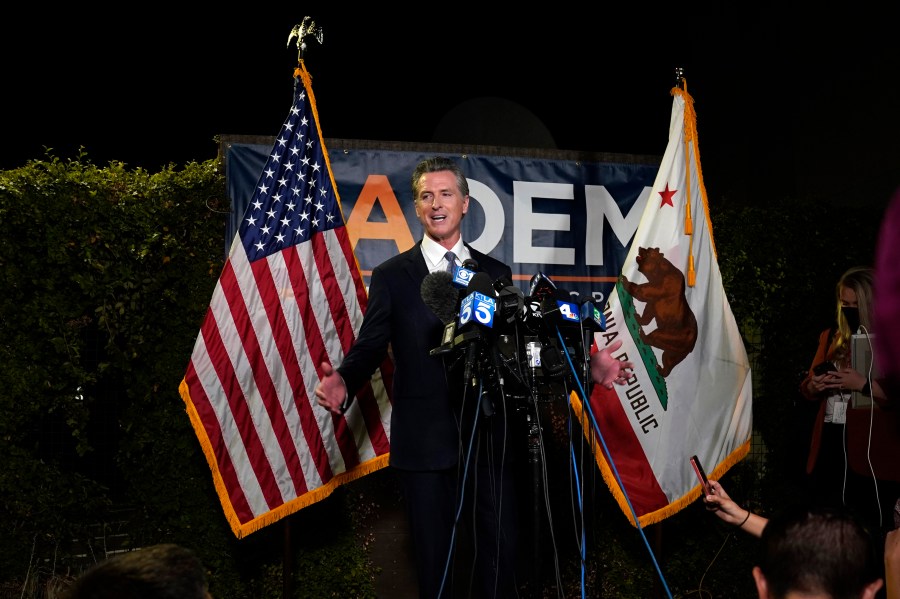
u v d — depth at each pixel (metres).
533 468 2.58
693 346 4.02
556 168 4.57
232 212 4.16
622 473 3.94
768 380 4.61
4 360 3.84
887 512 3.69
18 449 3.86
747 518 2.24
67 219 3.88
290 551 3.90
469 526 3.18
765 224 4.63
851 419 3.66
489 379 2.62
